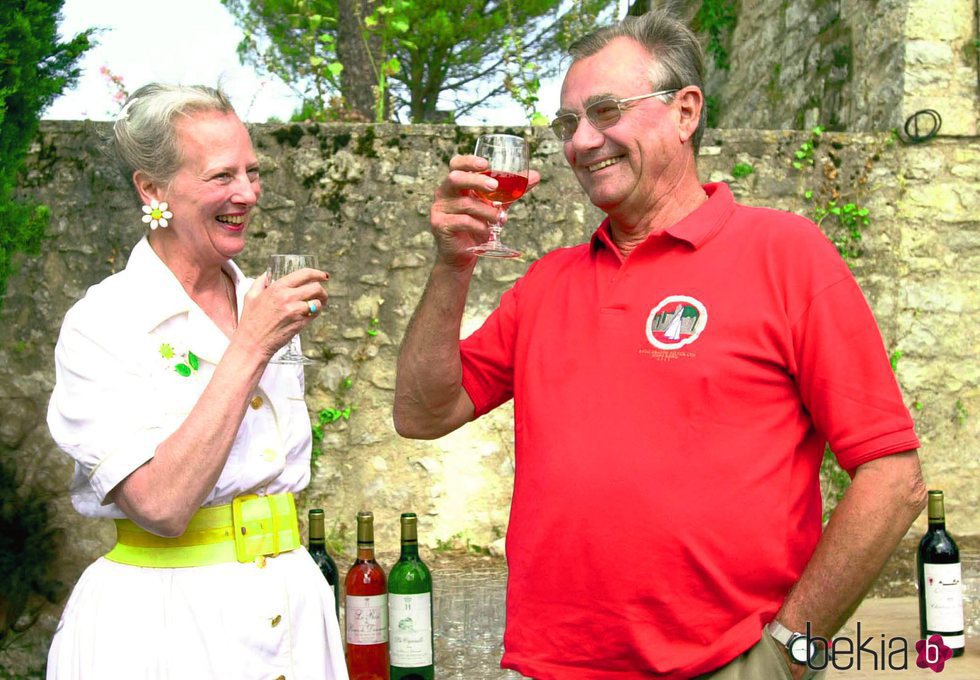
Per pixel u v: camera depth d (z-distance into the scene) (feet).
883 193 17.80
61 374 6.48
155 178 6.53
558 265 7.51
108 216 16.75
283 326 6.23
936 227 17.84
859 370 6.27
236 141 6.60
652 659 6.29
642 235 7.14
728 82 25.35
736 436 6.32
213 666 6.29
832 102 20.10
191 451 5.95
